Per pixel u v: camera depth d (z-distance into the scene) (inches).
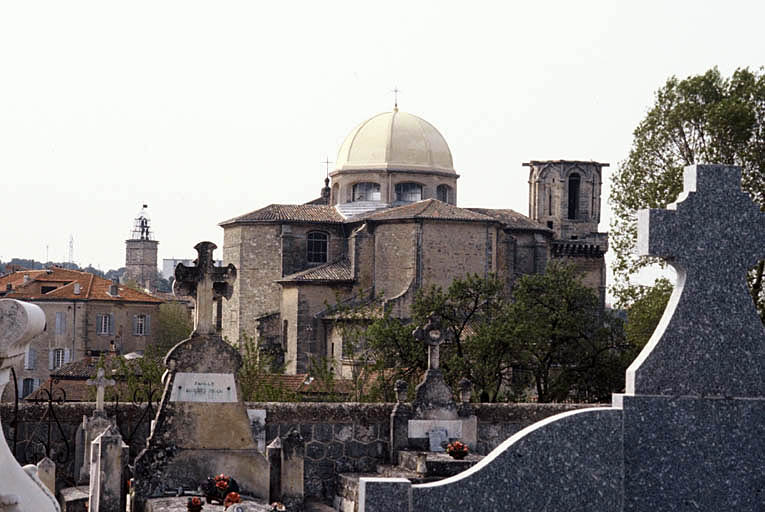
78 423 1095.6
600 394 2539.4
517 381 2568.9
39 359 5113.2
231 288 981.8
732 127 1993.1
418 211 3949.3
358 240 4035.4
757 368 450.9
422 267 3905.0
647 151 2121.1
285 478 988.6
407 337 2292.1
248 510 857.5
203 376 962.7
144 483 936.3
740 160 2027.6
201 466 951.6
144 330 5329.7
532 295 2573.8
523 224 4370.1
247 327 4382.4
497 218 4244.6
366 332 2586.1
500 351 2379.4
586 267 5315.0
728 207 456.8
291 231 4328.3
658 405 444.1
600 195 5467.5
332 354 3927.2
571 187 5462.6
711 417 446.0
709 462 445.1
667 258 456.4
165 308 5388.8
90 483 967.6
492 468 432.8
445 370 2252.7
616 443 439.8
